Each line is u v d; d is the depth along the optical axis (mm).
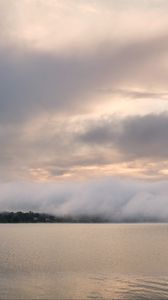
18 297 65812
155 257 135375
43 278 86250
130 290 72125
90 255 142375
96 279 85375
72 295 67875
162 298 65250
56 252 153125
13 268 102938
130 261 122562
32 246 180375
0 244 190750
